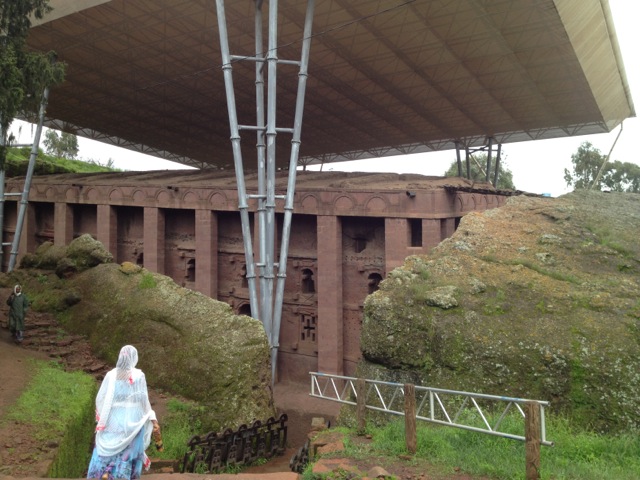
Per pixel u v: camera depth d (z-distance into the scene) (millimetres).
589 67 30891
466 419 8719
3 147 15992
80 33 27516
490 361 9586
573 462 7004
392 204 19734
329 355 20797
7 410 9570
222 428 13500
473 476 6762
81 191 31922
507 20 24453
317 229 21453
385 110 39562
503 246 12828
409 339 10523
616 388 8555
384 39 26953
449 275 11695
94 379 13102
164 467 11406
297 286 23219
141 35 27719
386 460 7441
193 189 26016
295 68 31531
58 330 16828
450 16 24266
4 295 18719
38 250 20641
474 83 33188
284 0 22859
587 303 10164
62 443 8883
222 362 14250
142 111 43219
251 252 19688
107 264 18391
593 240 12891
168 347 15148
